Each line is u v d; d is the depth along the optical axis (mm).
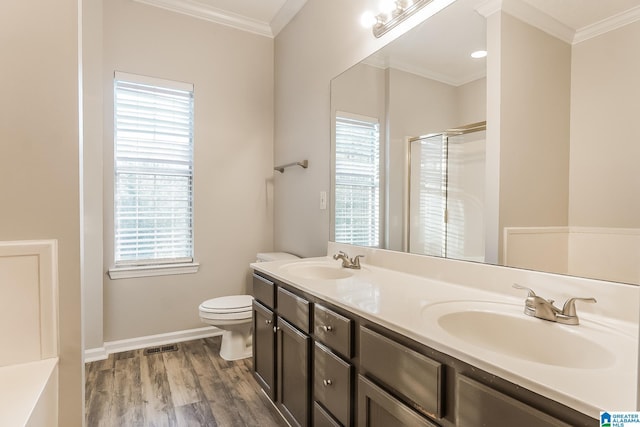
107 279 2521
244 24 2973
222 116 2924
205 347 2662
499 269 1278
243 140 3021
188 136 2830
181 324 2793
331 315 1258
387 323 988
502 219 1289
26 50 865
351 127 2113
